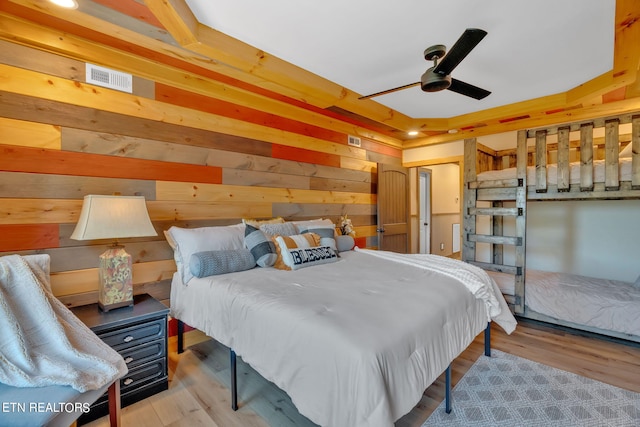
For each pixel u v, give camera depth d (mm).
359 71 2812
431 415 1823
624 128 3648
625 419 1779
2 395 1137
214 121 2881
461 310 1899
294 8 1922
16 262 1478
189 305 2258
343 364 1217
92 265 2209
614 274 3777
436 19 2031
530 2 1857
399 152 5293
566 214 4105
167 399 1981
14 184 1918
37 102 1989
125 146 2348
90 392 1272
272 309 1598
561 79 3021
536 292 3195
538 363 2424
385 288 1925
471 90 2490
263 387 2111
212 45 2152
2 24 1837
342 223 4062
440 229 6977
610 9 1926
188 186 2703
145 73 2426
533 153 4344
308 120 3771
